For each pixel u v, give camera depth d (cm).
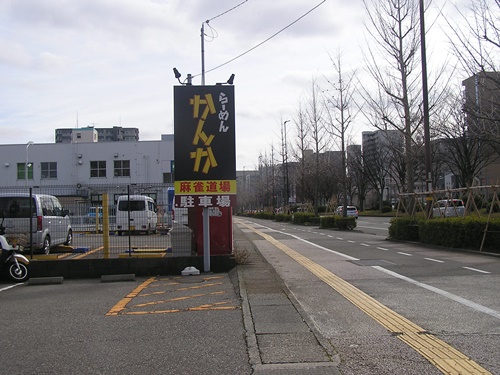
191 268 1138
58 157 4575
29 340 593
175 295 884
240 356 508
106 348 551
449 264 1182
